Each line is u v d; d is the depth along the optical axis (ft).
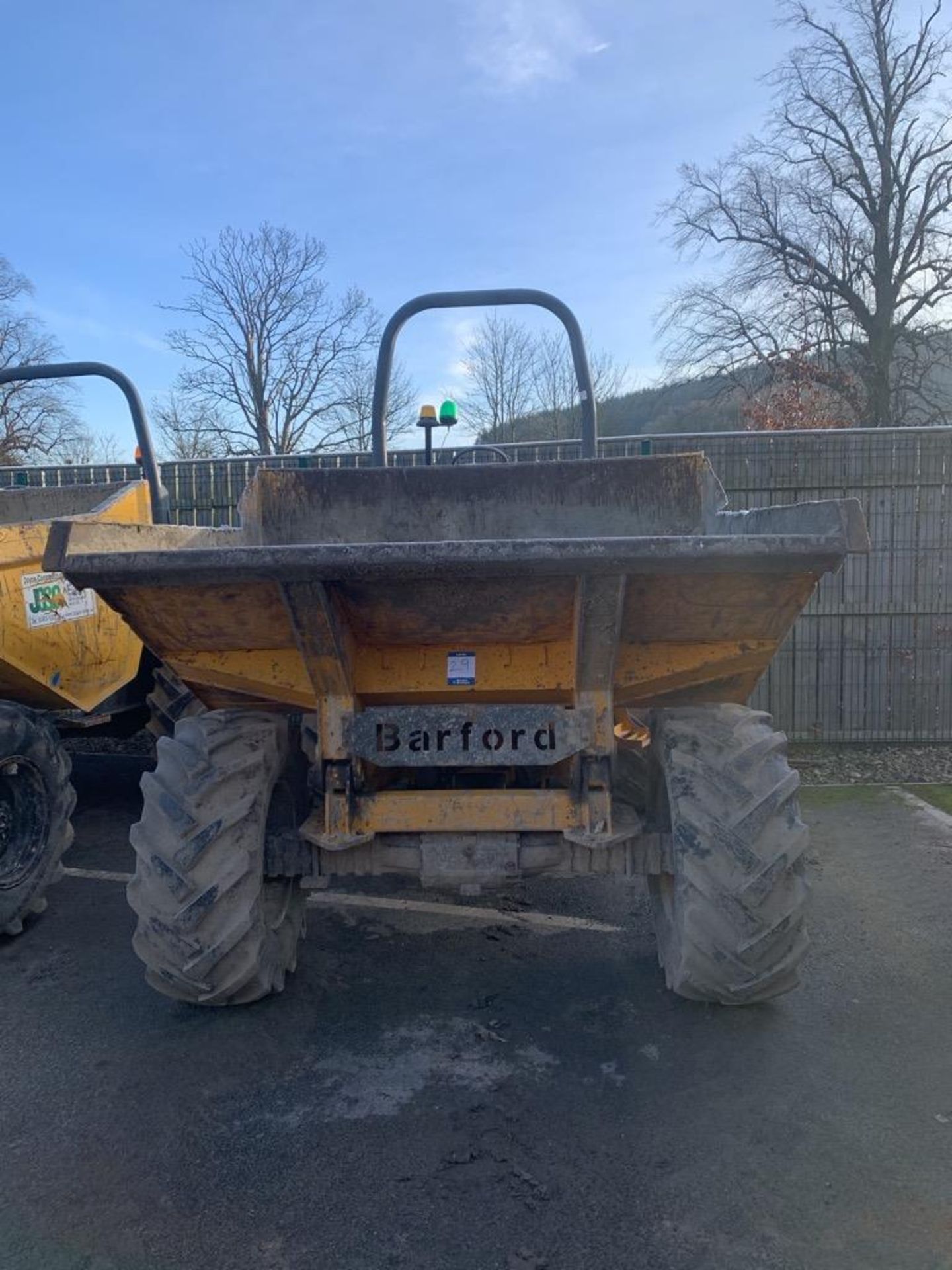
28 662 15.29
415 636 10.34
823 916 14.74
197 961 10.56
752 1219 8.27
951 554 25.07
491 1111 9.83
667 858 10.94
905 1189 8.64
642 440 25.40
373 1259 7.88
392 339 15.30
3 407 102.73
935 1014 11.73
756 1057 10.80
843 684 25.57
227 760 10.90
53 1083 10.43
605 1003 12.06
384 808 10.61
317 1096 10.13
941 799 21.18
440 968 13.09
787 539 8.75
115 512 16.98
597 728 10.35
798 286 85.81
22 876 14.17
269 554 9.00
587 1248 7.96
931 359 84.23
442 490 14.89
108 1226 8.28
